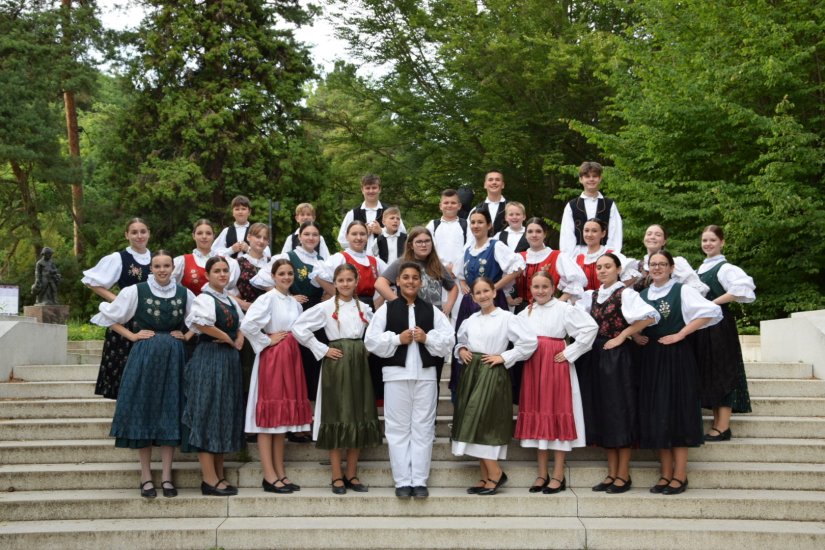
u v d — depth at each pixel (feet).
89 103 90.58
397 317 20.01
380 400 22.35
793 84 39.99
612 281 20.52
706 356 21.81
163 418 19.21
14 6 77.77
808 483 20.02
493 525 18.47
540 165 63.00
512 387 21.61
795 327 26.68
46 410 24.00
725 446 21.33
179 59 71.46
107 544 18.12
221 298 20.08
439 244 25.81
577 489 20.26
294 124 75.56
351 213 28.07
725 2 43.09
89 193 92.84
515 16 62.13
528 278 22.56
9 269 85.20
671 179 44.93
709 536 17.97
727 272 22.31
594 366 20.18
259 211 68.85
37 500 19.25
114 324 19.89
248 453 21.74
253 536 18.26
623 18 63.62
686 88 41.22
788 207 36.35
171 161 69.97
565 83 61.16
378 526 18.39
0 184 81.82
